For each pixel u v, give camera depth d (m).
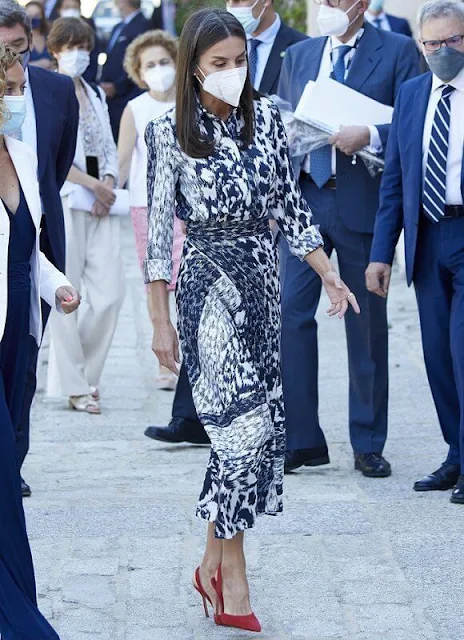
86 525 12.40
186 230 9.94
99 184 17.31
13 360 10.15
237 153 9.70
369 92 14.07
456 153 12.83
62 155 13.52
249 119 9.77
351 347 14.25
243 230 9.84
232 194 9.64
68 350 17.41
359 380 14.23
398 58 14.12
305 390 14.21
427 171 12.91
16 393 10.23
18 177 9.88
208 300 9.63
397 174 13.44
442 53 12.54
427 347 13.47
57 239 13.07
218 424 9.61
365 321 14.09
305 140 13.85
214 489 9.80
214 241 9.81
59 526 12.38
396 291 25.78
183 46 9.50
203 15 9.52
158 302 9.79
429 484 13.52
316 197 14.05
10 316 10.01
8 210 9.80
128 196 17.53
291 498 13.27
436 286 13.24
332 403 17.86
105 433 16.41
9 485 8.94
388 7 30.03
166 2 33.66
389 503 13.06
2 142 9.81
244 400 9.55
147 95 18.34
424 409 17.33
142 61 18.14
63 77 13.40
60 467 14.79
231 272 9.70
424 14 12.68
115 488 13.82
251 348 9.78
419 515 12.63
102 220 17.67
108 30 38.62
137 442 15.97
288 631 9.91
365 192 13.91
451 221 12.96
